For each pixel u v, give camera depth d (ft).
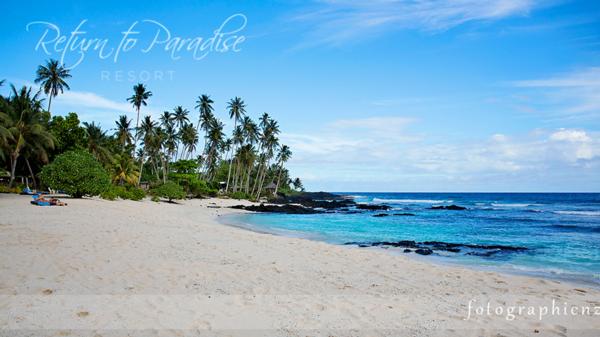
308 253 40.86
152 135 199.93
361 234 73.56
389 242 59.16
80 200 96.27
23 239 35.58
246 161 244.83
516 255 49.32
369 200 333.83
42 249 31.60
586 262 44.45
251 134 245.45
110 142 180.24
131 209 86.48
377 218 124.06
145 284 23.41
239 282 25.75
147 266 28.27
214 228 59.82
